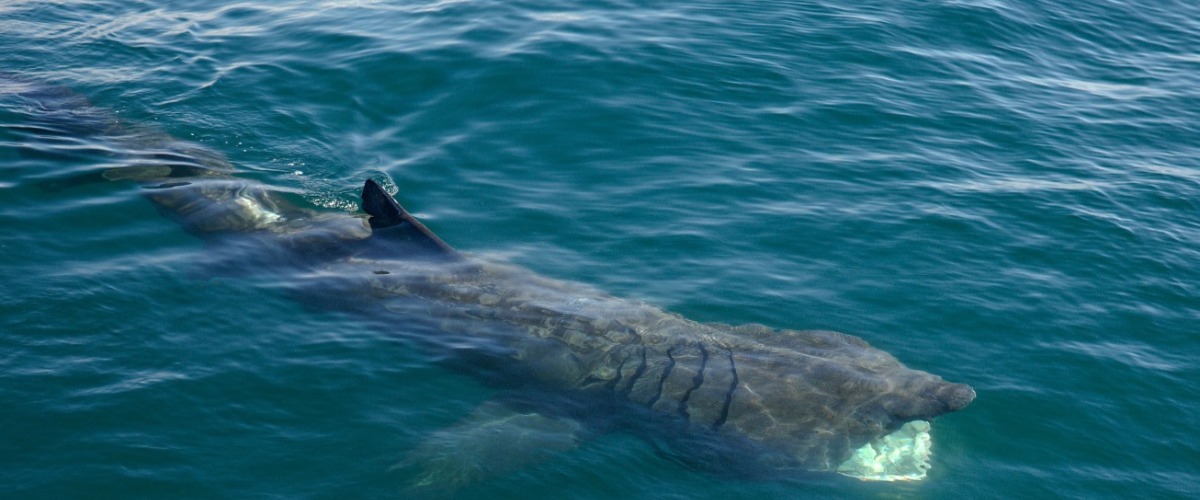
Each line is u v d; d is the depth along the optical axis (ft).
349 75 51.13
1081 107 52.29
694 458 27.58
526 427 28.63
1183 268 37.32
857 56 55.42
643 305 33.91
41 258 34.27
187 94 48.65
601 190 41.55
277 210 39.42
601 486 26.40
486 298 34.30
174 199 39.27
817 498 26.17
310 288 34.45
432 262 36.19
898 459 27.35
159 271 34.37
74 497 24.38
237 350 30.66
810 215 39.88
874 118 48.67
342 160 43.70
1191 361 31.96
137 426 26.91
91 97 47.70
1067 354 32.07
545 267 36.22
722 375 30.40
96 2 61.62
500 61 52.16
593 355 31.58
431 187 41.63
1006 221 40.06
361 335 32.12
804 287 35.29
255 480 25.52
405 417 28.53
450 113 47.85
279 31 57.31
